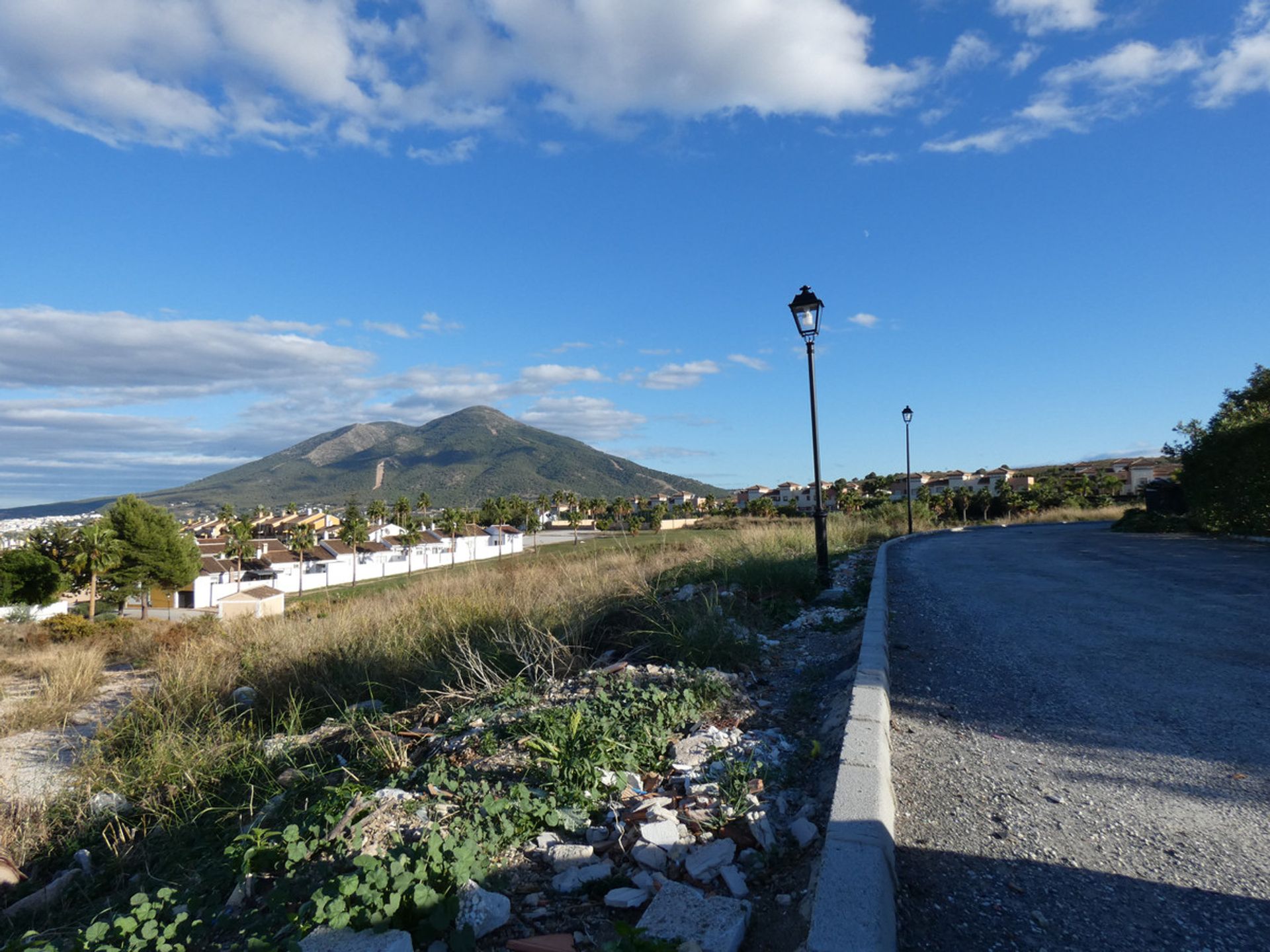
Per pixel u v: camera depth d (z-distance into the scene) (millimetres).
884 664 5543
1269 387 18281
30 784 6402
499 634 8055
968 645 7074
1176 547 16672
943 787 3758
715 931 2465
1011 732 4562
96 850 5047
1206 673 5699
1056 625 7867
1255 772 3807
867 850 2752
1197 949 2400
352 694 8062
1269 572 11445
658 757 4375
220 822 4973
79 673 12320
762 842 3166
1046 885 2824
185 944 2867
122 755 6668
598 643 7801
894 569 14094
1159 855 3025
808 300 11188
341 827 3471
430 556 94062
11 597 50906
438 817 3539
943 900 2742
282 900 2904
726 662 6438
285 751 5965
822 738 4500
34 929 3947
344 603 14742
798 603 9773
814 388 11383
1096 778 3814
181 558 62188
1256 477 17062
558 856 3156
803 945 2389
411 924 2580
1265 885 2771
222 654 10492
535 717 4758
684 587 9695
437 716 6121
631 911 2754
